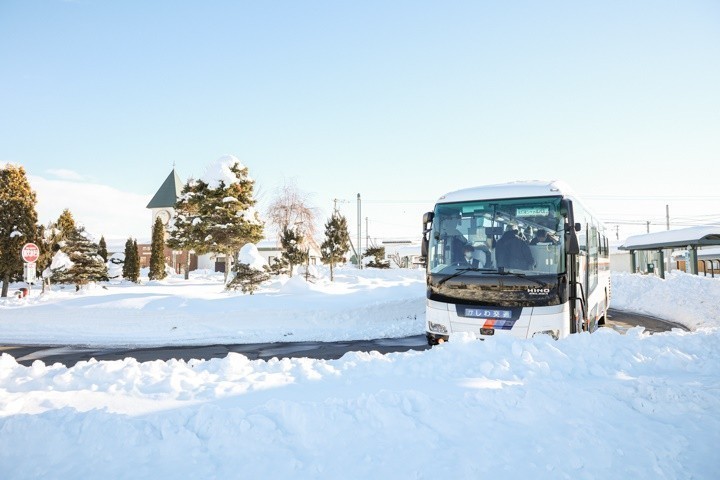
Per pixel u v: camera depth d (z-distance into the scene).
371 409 4.33
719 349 7.12
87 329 14.67
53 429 4.09
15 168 24.19
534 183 8.91
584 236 9.90
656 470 3.61
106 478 3.51
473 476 3.47
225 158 29.55
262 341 12.90
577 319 8.58
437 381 5.75
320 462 3.65
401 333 14.02
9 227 23.92
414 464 3.62
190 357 10.64
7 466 3.70
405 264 67.12
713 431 4.25
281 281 26.06
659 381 5.21
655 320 16.52
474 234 8.62
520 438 4.04
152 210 65.62
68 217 37.47
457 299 8.34
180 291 22.00
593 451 3.84
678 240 27.75
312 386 5.58
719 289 19.23
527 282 7.99
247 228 28.61
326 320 15.45
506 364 6.18
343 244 34.78
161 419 4.20
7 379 6.21
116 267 39.84
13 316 15.27
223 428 4.07
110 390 5.50
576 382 5.69
